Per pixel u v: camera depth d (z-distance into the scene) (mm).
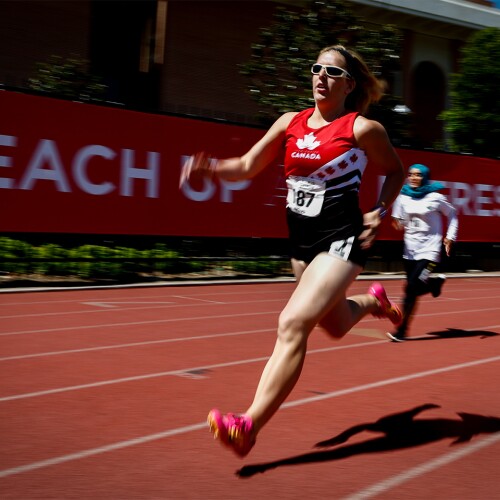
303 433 4730
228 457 4211
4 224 11625
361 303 4773
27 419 4863
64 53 20688
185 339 8062
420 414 5262
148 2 21812
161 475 3887
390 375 6547
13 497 3529
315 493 3695
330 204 4180
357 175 4230
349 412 5270
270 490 3719
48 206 12055
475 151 22547
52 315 9477
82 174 12406
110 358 6902
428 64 28484
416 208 8453
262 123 18875
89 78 18484
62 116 12156
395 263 17531
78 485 3711
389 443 4562
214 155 14008
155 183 13273
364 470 4062
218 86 23594
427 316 10648
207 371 6465
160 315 9812
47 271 13008
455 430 4875
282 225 15039
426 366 6992
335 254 4113
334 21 18453
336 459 4234
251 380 6160
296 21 18609
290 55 18438
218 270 15227
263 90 18875
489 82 22344
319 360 7160
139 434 4590
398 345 8117
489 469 4133
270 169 14828
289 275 15758
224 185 14141
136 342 7781
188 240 13789
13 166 11664
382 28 18578
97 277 13461
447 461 4254
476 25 27609
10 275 12906
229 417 3795
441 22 27031
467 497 3699
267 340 8172
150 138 13180
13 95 11633
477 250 18938
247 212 14492
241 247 15477
